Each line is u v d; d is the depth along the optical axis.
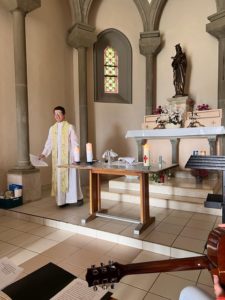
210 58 6.52
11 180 4.94
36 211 4.33
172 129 5.47
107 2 6.97
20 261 2.82
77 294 1.54
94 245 3.23
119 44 7.32
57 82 6.39
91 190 3.91
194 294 1.15
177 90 6.44
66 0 6.59
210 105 6.56
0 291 1.57
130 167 3.39
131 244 3.20
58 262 2.79
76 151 3.84
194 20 6.69
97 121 7.01
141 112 7.34
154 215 4.07
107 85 7.33
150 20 6.77
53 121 6.29
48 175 6.24
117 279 1.12
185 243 3.04
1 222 4.09
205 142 5.41
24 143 5.04
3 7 5.16
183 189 4.70
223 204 2.97
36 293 1.55
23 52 4.95
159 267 1.15
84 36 6.36
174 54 6.99
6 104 5.29
